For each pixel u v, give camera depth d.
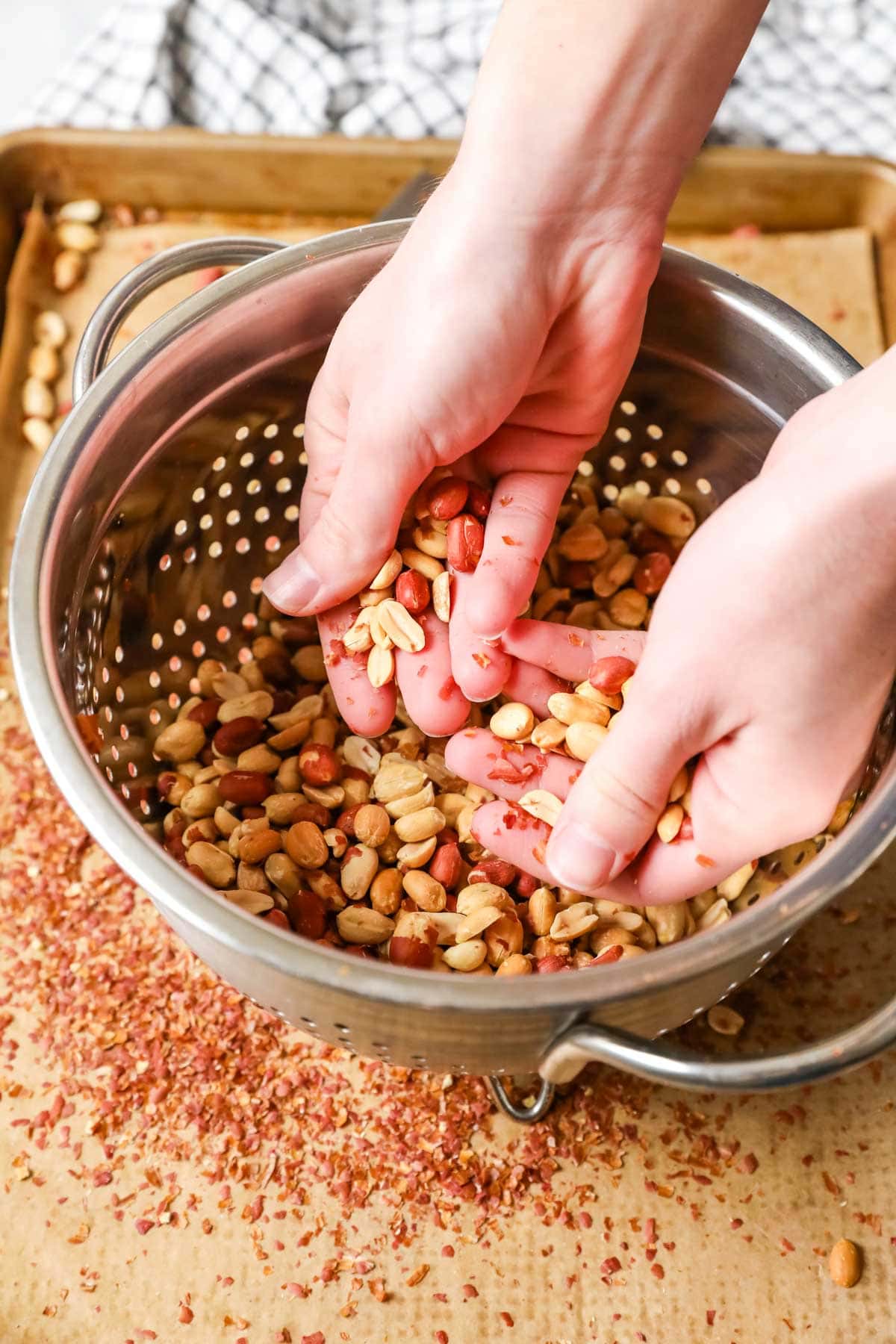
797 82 0.77
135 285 0.55
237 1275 0.56
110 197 0.76
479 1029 0.47
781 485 0.48
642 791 0.50
